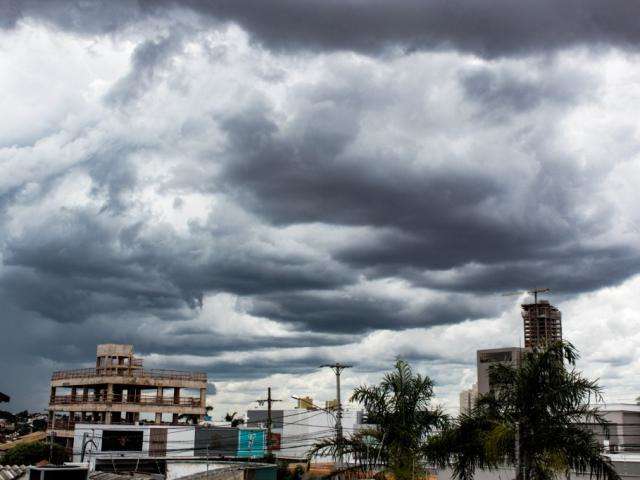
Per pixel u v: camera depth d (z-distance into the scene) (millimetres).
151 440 85188
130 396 95875
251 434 89812
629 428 54281
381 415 37062
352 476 37938
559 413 32594
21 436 104625
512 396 33438
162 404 95562
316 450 38031
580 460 31812
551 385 32438
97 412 96250
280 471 64812
